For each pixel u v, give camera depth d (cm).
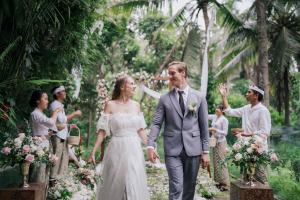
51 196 604
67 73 768
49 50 679
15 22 553
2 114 536
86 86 1495
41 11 563
